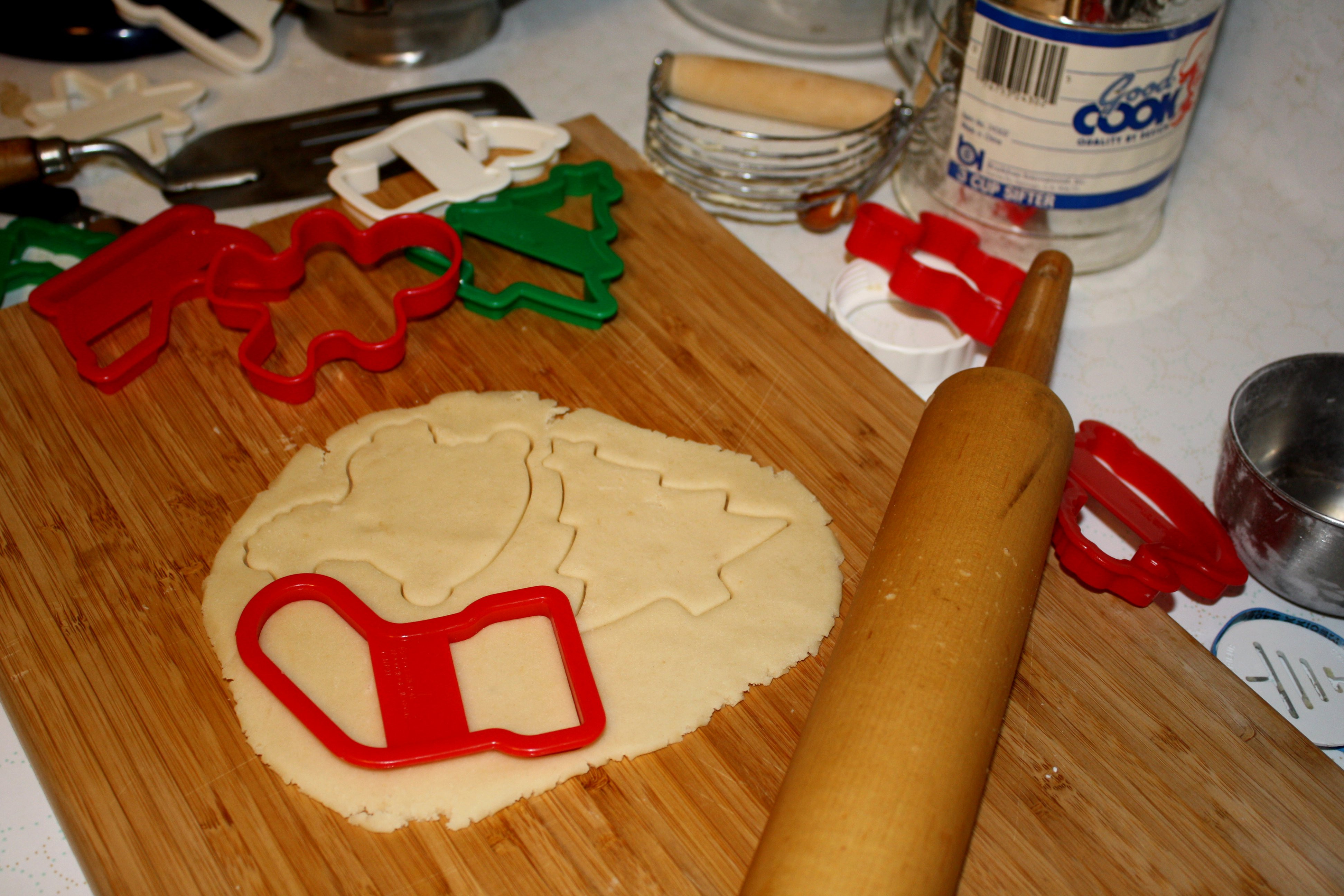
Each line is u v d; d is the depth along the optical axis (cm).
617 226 101
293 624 72
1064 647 75
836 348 92
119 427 85
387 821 65
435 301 90
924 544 67
